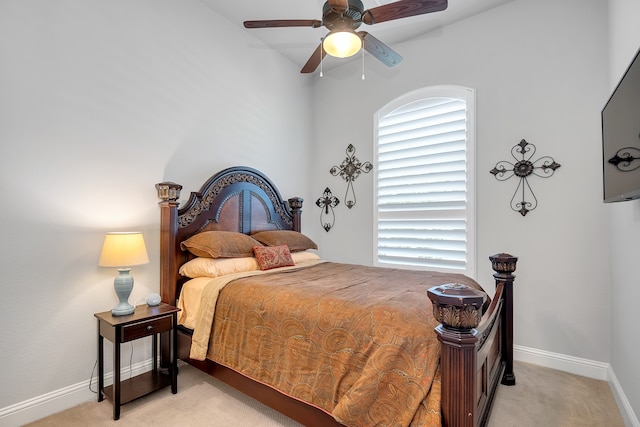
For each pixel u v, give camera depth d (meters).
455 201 3.24
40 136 2.04
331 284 2.22
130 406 2.12
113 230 2.39
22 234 1.97
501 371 2.24
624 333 2.06
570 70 2.69
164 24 2.75
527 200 2.86
